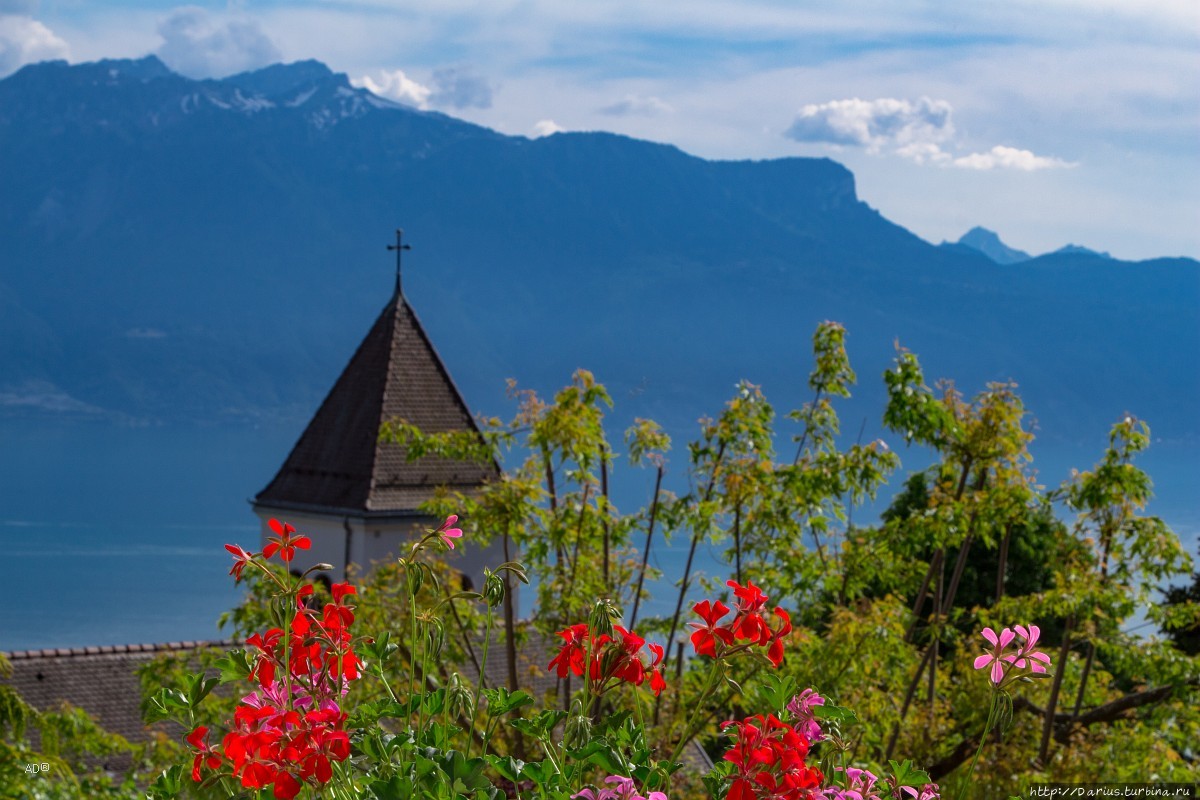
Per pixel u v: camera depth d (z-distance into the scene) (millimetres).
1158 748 15984
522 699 4051
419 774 3416
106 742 17594
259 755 3299
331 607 3916
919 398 16297
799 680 14016
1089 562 15906
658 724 13008
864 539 16781
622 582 16297
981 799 14367
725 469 16297
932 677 16453
